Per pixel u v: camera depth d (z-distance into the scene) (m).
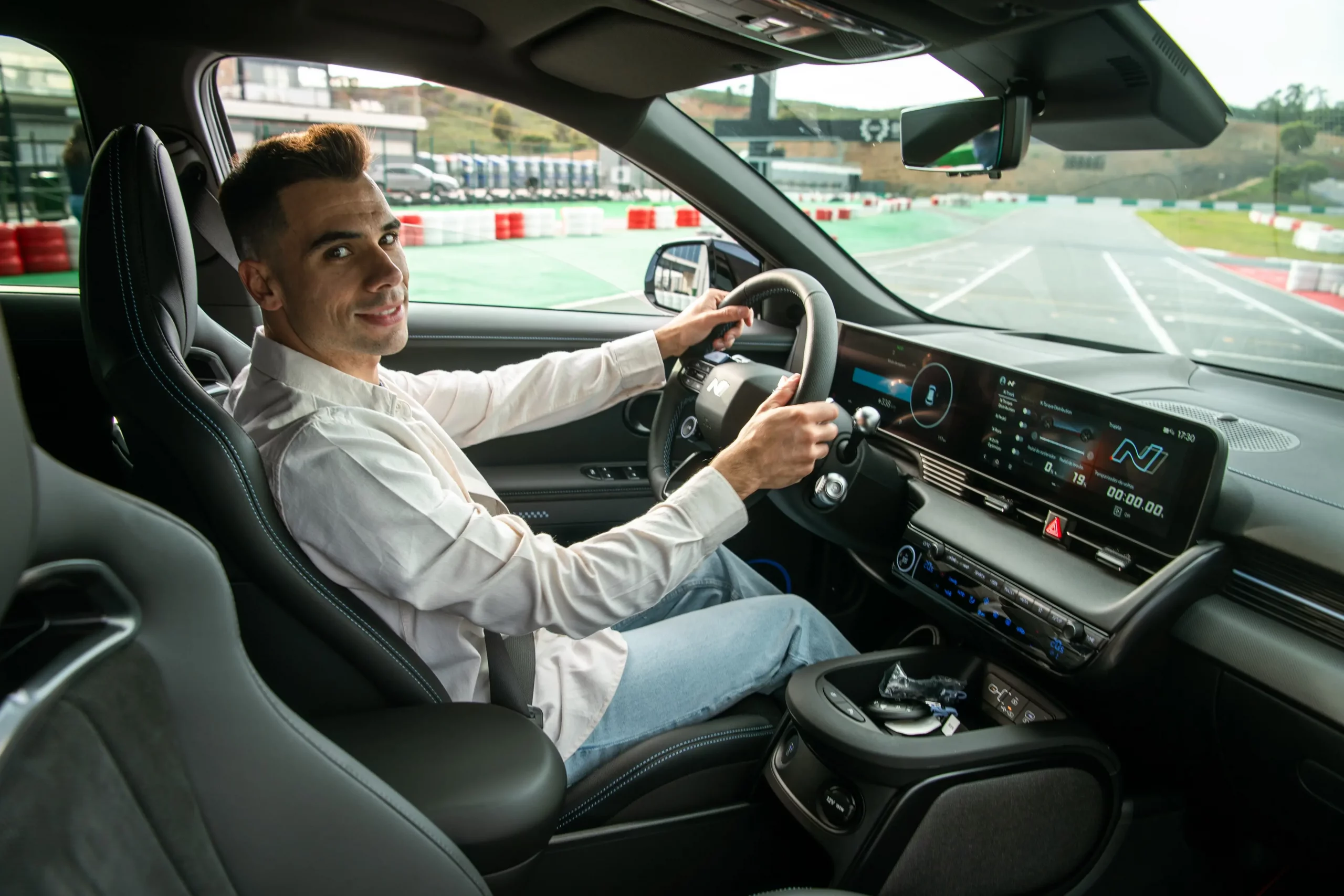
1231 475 1.46
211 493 0.99
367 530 1.09
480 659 1.25
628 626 1.68
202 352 1.72
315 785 0.64
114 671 0.51
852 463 1.60
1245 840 1.58
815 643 1.59
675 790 1.36
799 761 1.37
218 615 0.55
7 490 0.42
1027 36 1.60
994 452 1.70
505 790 0.99
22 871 0.44
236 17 1.74
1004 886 1.42
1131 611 1.34
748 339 2.35
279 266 1.17
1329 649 1.23
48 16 1.76
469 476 1.38
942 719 1.49
